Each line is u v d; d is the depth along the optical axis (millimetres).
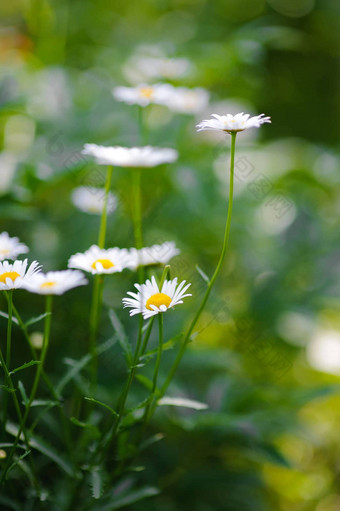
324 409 1396
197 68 1409
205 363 1200
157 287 942
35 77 1497
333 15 3156
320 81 3176
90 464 985
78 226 1291
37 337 1042
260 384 1263
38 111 1370
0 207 1194
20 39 1645
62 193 1335
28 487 1063
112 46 1792
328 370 1380
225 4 2924
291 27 3203
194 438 1188
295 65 3121
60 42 1824
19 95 1278
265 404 1164
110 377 1179
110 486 1017
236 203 1429
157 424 1174
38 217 1288
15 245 1008
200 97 1218
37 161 1279
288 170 1424
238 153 1457
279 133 3023
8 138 1419
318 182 1462
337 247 1472
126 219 1292
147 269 1010
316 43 3189
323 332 1513
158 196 1302
